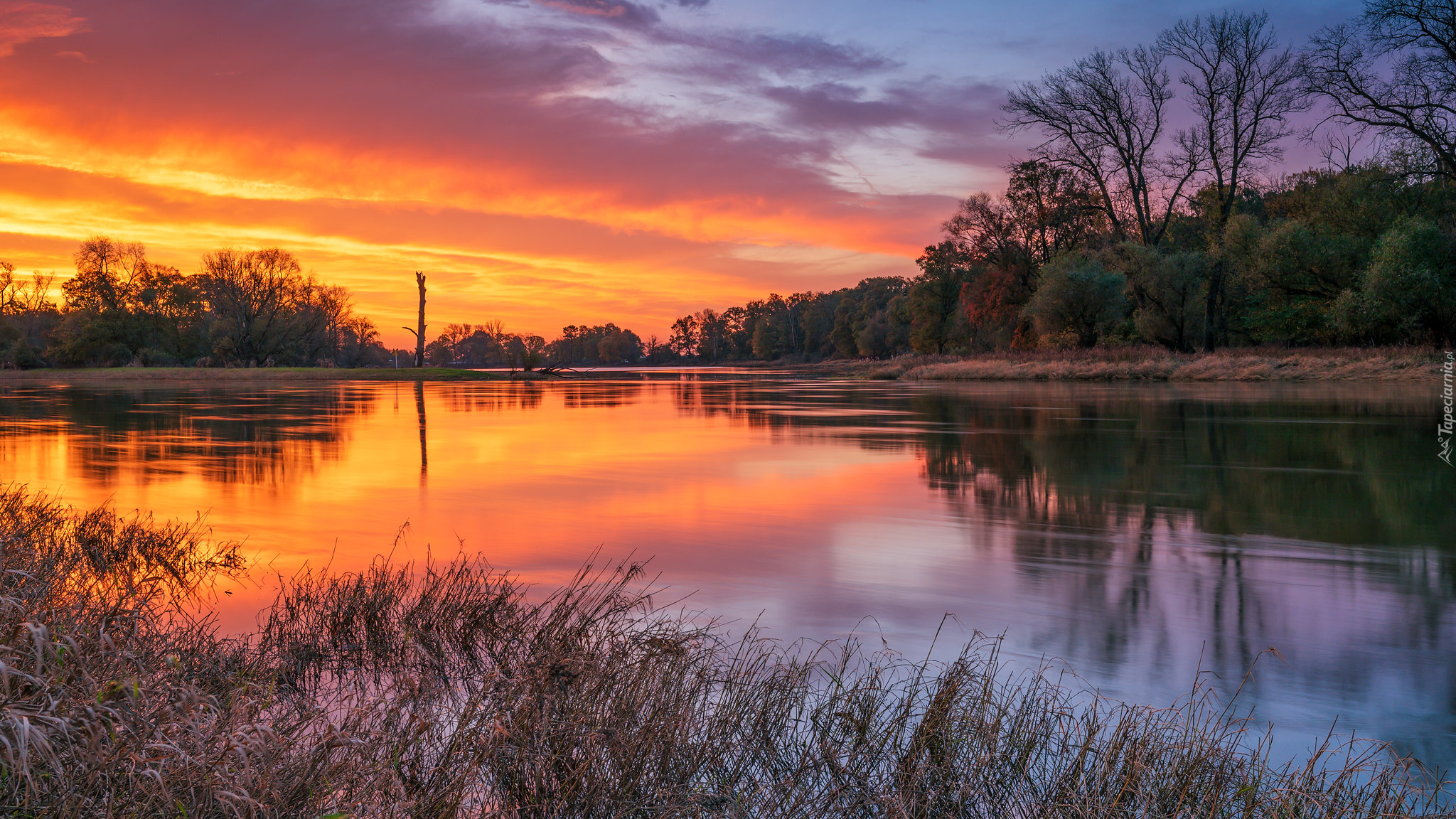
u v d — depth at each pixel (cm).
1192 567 809
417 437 2130
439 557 859
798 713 453
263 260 9050
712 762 393
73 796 285
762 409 3114
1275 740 443
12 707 287
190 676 444
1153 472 1416
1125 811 354
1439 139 4403
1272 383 3853
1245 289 5434
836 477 1411
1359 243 4559
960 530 989
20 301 11562
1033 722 436
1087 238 6644
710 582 762
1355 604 686
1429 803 375
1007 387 4262
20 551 639
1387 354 4091
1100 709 471
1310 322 4834
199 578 773
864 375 6688
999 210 6825
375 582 700
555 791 367
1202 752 378
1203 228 6756
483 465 1575
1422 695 501
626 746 381
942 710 414
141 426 2447
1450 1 4194
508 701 405
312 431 2292
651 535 971
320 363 10775
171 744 305
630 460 1650
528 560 846
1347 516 1048
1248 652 576
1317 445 1731
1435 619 645
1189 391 3522
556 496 1232
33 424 2497
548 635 533
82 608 445
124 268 9569
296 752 358
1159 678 529
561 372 9206
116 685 335
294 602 679
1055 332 5950
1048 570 799
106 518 995
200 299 9844
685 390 4969
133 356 9350
